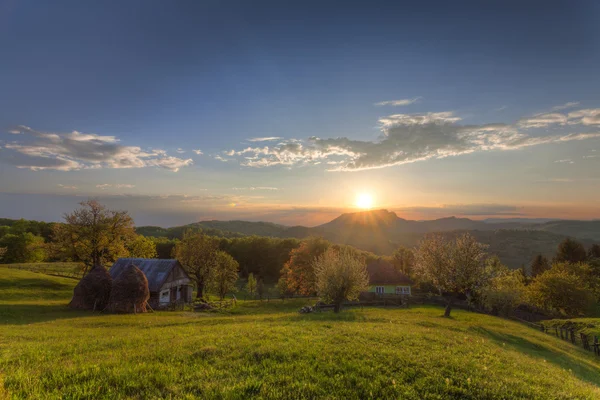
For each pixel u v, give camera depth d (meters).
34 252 94.94
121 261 51.56
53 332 18.23
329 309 44.72
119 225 52.97
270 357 10.68
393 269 72.19
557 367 17.38
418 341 14.73
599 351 28.20
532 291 59.78
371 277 69.50
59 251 51.00
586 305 53.81
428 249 43.72
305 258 68.56
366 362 10.71
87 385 7.78
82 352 11.73
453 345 14.87
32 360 10.20
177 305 46.56
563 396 9.39
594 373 20.02
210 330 17.61
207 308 45.31
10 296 43.06
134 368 9.17
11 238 94.19
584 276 70.19
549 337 31.72
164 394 7.49
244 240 131.50
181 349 11.58
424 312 42.22
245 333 15.24
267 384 8.26
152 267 50.22
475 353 13.70
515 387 9.57
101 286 38.59
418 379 9.53
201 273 64.50
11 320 27.78
